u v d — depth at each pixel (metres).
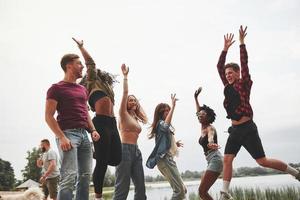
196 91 6.62
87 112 4.42
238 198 15.41
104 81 4.98
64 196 3.80
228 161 4.86
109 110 4.83
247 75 4.88
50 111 4.03
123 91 5.32
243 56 4.92
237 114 4.79
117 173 5.18
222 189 4.78
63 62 4.39
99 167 4.64
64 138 3.94
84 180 4.24
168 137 6.08
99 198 4.64
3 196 7.74
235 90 4.89
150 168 6.09
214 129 6.17
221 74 5.27
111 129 4.78
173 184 6.00
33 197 8.05
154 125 6.27
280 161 4.72
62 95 4.15
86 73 4.96
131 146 5.26
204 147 6.25
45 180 9.25
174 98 6.24
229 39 5.34
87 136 4.30
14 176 80.88
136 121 5.50
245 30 4.95
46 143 9.48
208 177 6.07
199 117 6.34
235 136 4.81
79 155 4.25
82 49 4.90
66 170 3.90
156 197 24.58
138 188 5.30
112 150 4.80
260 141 4.75
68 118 4.14
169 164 6.02
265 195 15.25
